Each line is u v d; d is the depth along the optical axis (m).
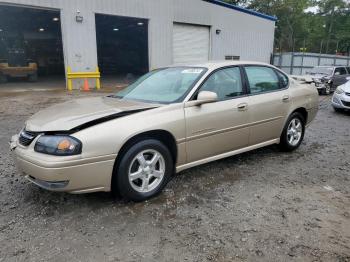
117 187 3.47
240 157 5.22
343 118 9.28
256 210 3.47
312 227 3.16
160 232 3.03
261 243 2.88
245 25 24.31
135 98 4.28
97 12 16.42
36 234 2.97
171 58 20.22
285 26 54.72
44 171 3.05
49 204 3.53
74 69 16.09
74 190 3.18
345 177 4.48
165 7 19.27
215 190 3.94
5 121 7.97
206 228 3.10
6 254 2.68
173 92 4.12
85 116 3.40
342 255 2.73
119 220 3.23
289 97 5.22
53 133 3.23
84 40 16.19
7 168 4.56
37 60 29.89
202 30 21.77
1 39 26.80
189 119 3.85
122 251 2.74
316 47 66.44
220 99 4.27
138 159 3.52
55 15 22.67
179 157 3.86
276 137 5.18
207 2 21.39
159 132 3.68
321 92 16.25
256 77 4.88
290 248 2.81
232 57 24.05
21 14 22.17
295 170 4.69
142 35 32.72
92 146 3.15
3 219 3.22
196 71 4.34
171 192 3.86
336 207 3.59
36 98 12.29
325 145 6.09
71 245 2.81
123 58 34.34
